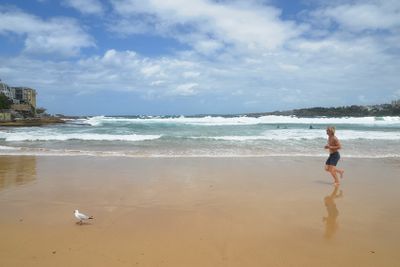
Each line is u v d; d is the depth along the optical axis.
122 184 10.14
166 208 7.77
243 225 6.68
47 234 6.13
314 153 16.89
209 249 5.52
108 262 5.03
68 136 25.44
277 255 5.31
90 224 6.68
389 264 5.03
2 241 5.80
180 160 14.62
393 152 17.45
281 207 7.92
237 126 44.12
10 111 77.44
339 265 4.99
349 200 8.55
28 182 10.39
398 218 7.19
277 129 36.28
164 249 5.50
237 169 12.61
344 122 58.25
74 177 11.12
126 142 21.94
